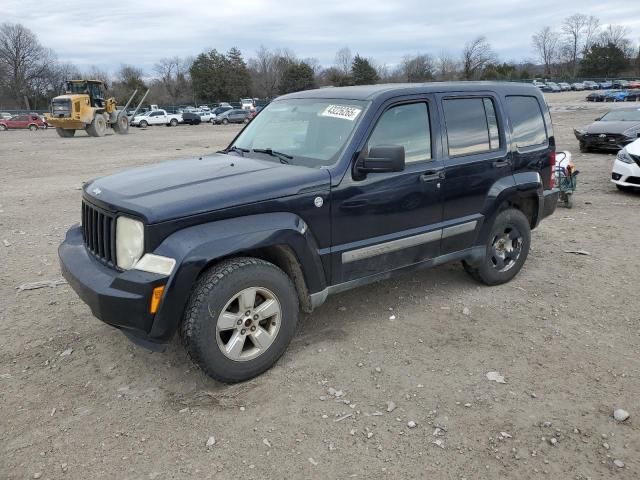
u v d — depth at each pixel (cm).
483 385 357
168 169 412
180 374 373
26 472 281
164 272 315
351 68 8719
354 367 379
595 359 392
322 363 384
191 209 328
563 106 4675
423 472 280
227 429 314
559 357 395
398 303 489
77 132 3703
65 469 283
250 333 356
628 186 1009
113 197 348
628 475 278
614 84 8319
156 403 340
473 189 476
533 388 355
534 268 588
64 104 3059
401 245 430
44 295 517
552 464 286
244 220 346
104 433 312
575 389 354
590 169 1361
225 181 363
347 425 317
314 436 308
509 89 521
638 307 485
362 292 514
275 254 385
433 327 442
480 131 487
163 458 291
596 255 638
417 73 8844
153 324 321
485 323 450
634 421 321
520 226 530
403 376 368
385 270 429
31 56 9144
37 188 1195
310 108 452
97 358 395
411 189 429
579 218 833
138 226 326
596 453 294
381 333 430
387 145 391
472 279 543
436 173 444
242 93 8738
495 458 290
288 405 336
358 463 287
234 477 277
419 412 329
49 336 430
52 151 2225
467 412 329
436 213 452
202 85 8544
